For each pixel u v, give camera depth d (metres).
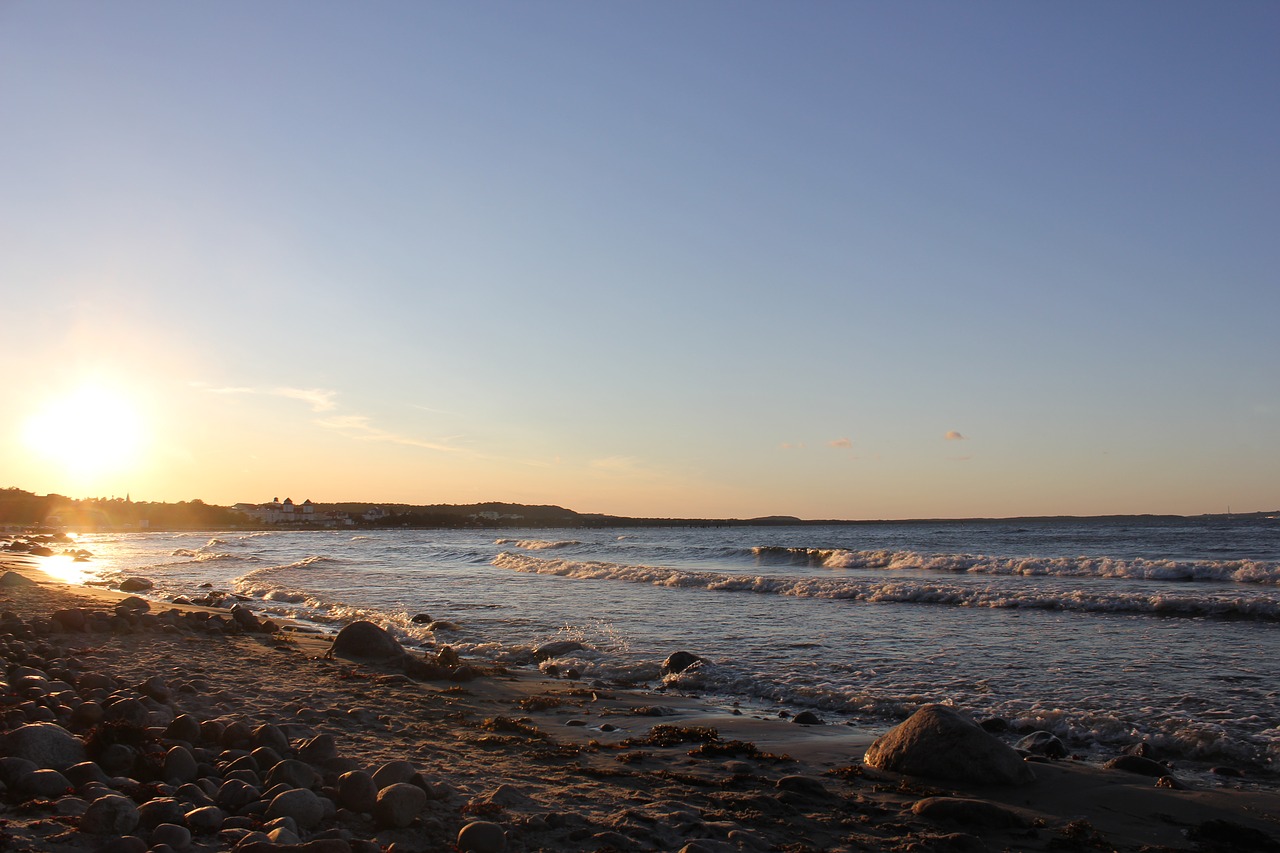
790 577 30.05
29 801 4.97
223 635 16.28
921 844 5.92
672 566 42.38
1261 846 6.18
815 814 6.56
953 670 13.33
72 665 11.30
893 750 8.13
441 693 11.48
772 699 11.84
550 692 12.15
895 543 63.56
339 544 76.94
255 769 6.26
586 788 6.89
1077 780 7.74
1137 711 10.45
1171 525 110.31
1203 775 8.23
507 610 22.55
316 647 15.45
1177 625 17.98
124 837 4.46
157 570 42.06
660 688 12.85
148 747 6.39
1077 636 16.59
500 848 5.19
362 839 5.11
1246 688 11.70
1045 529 95.94
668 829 5.85
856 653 15.05
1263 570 27.31
